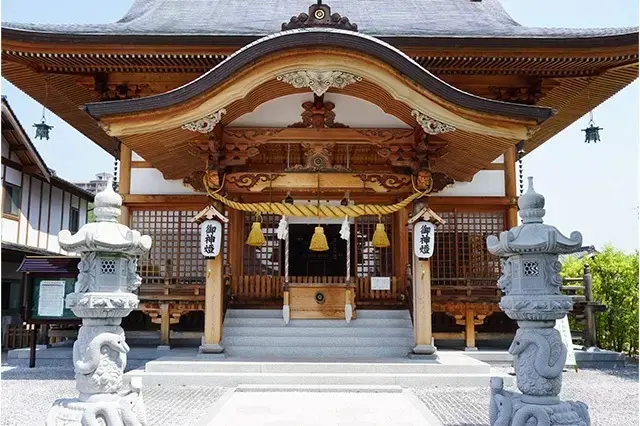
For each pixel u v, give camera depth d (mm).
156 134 11156
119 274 6129
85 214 28250
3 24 12875
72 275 11766
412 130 12078
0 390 9719
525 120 10828
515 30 14984
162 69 14703
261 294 14125
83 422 5289
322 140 12031
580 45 13633
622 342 17391
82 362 5652
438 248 14641
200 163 13523
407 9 17938
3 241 20297
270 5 18094
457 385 10180
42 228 23344
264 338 12227
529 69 14742
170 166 13609
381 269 15148
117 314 5945
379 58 10531
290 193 14180
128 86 15023
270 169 14656
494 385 6230
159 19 16078
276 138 11984
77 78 15086
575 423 5508
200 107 10633
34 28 13469
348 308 12891
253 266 15234
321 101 11883
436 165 13508
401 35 13914
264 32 14383
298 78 10664
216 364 10539
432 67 14789
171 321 13711
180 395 9398
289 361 10844
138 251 6223
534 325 5965
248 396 9242
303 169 12258
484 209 14812
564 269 20641
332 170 12250
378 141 12039
